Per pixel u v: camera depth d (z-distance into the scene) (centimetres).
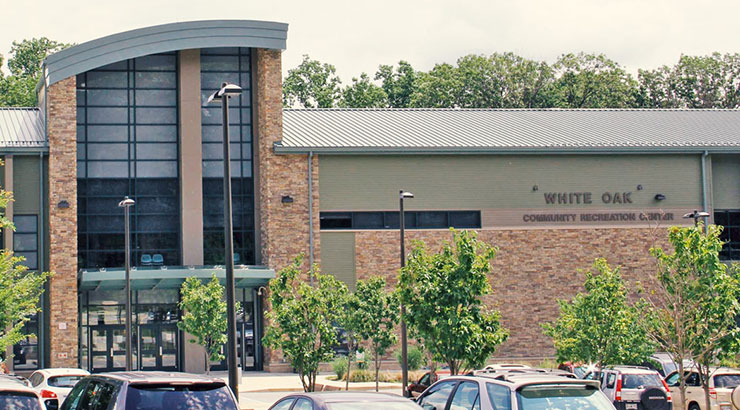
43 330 4247
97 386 1312
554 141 4725
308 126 4788
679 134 4941
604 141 4766
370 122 4919
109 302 4453
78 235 4450
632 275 4681
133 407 1194
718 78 9206
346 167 4519
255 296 4556
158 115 4581
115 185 4516
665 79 9275
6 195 3253
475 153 4584
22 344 4238
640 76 9331
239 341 4534
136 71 4575
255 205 4588
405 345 3241
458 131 4831
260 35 4456
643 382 2583
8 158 4250
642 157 4759
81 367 4397
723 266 2350
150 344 4488
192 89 4544
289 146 4422
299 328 2891
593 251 4662
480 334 2398
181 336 4500
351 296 3456
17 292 3131
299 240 4425
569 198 4678
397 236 4516
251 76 4644
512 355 4522
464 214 4600
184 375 1288
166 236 4544
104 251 4475
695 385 2727
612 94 8888
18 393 1340
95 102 4522
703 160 4788
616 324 3009
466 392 1373
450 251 2506
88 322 4431
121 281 4256
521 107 8644
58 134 4272
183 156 4522
